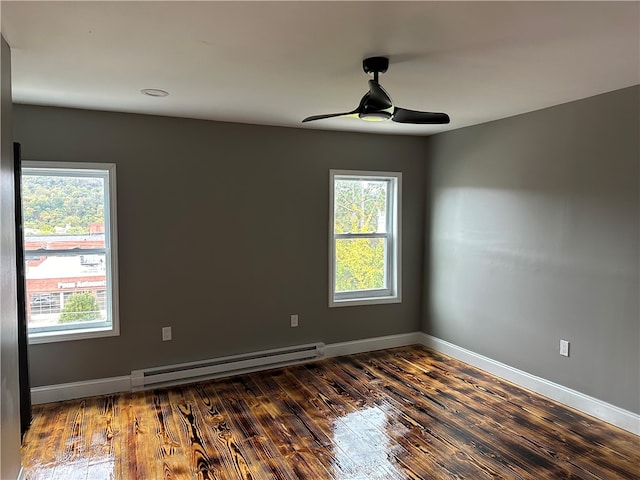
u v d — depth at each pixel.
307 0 1.75
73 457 2.75
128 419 3.27
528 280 3.81
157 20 1.93
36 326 3.60
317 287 4.62
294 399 3.63
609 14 1.89
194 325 4.09
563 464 2.69
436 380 4.04
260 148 4.27
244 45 2.24
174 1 1.75
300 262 4.52
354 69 2.63
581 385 3.40
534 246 3.75
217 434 3.04
